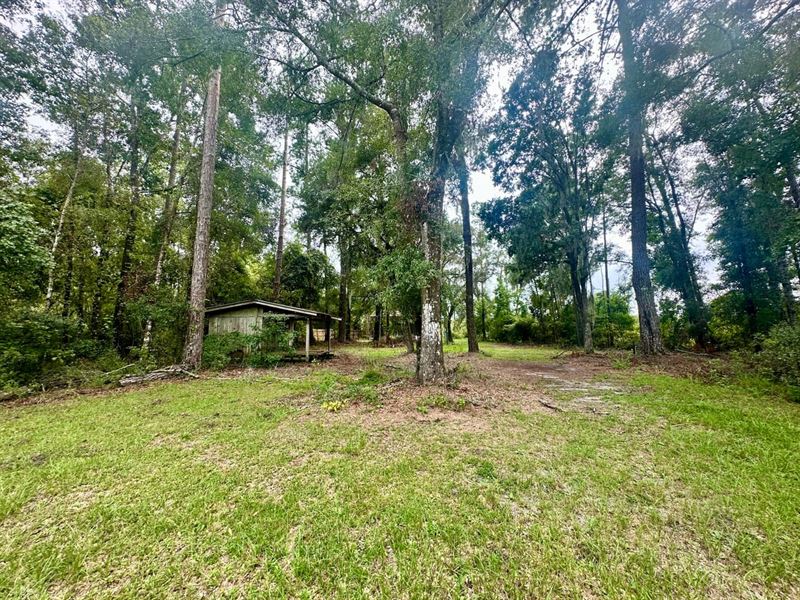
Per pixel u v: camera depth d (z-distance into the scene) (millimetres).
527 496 2604
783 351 6215
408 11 5992
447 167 7031
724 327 14344
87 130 10109
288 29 6641
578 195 15539
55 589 1719
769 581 1714
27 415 5039
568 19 7898
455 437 3955
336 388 6664
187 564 1892
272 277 19984
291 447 3668
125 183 11812
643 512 2355
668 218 16266
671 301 16578
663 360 10078
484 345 22719
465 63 6031
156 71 9297
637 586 1688
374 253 10438
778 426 3984
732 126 9148
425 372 6621
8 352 6582
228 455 3455
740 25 6488
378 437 3982
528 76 10164
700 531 2127
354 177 11492
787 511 2295
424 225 6711
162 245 11719
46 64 8664
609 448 3539
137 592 1697
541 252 16406
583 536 2092
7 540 2096
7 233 6195
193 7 6195
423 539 2078
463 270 20328
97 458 3369
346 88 8258
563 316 22734
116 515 2357
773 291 12938
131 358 9930
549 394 6262
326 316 14062
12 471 3064
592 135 12859
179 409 5332
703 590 1660
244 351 11391
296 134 11117
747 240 12773
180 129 12094
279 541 2076
